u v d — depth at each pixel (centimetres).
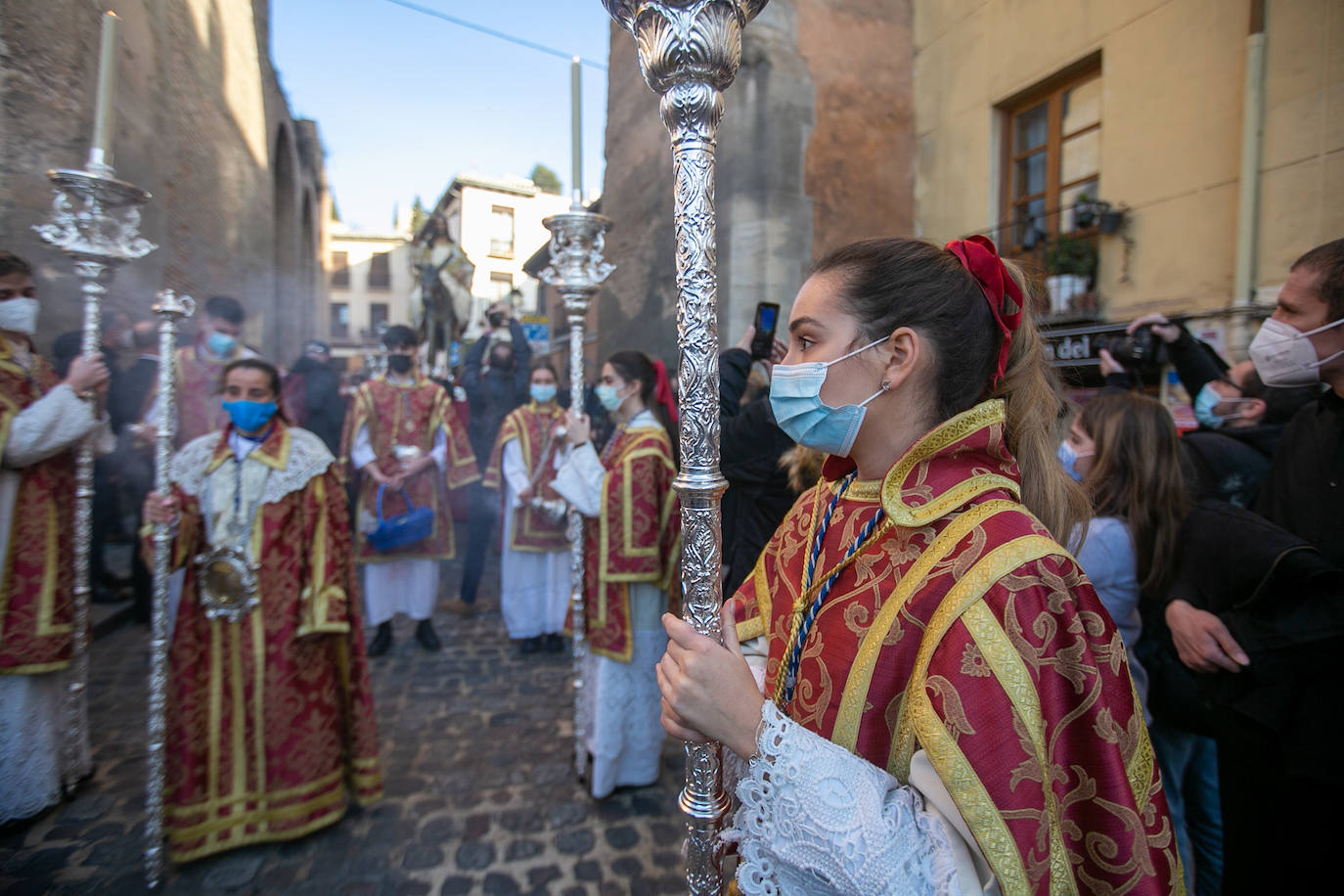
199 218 575
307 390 501
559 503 401
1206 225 440
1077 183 537
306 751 228
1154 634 177
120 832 236
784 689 92
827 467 107
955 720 68
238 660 221
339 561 234
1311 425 146
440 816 250
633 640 259
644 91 666
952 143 613
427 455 413
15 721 232
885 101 629
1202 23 439
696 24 79
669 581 263
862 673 79
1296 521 144
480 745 302
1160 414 166
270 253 787
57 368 357
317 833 238
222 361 389
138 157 446
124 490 431
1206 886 193
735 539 256
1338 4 370
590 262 268
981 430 83
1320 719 126
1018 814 65
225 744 220
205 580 220
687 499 85
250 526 222
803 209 578
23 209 337
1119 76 490
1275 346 144
